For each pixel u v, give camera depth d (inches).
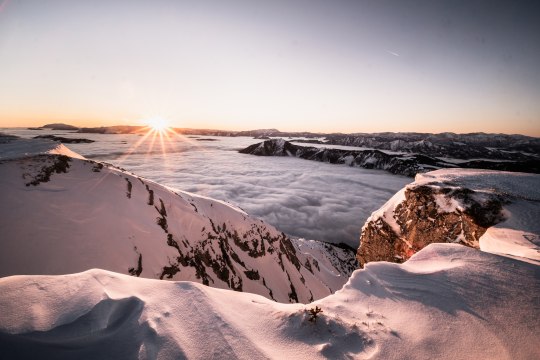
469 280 183.2
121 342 107.7
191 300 145.9
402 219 861.2
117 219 680.4
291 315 150.1
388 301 168.6
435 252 239.3
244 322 140.1
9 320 103.8
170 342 111.4
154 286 156.1
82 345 102.1
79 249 543.5
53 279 139.3
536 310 147.6
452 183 812.6
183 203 1042.7
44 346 96.6
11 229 511.8
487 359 118.0
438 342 129.3
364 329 140.5
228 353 111.7
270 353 117.9
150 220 775.1
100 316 119.9
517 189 735.1
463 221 662.5
